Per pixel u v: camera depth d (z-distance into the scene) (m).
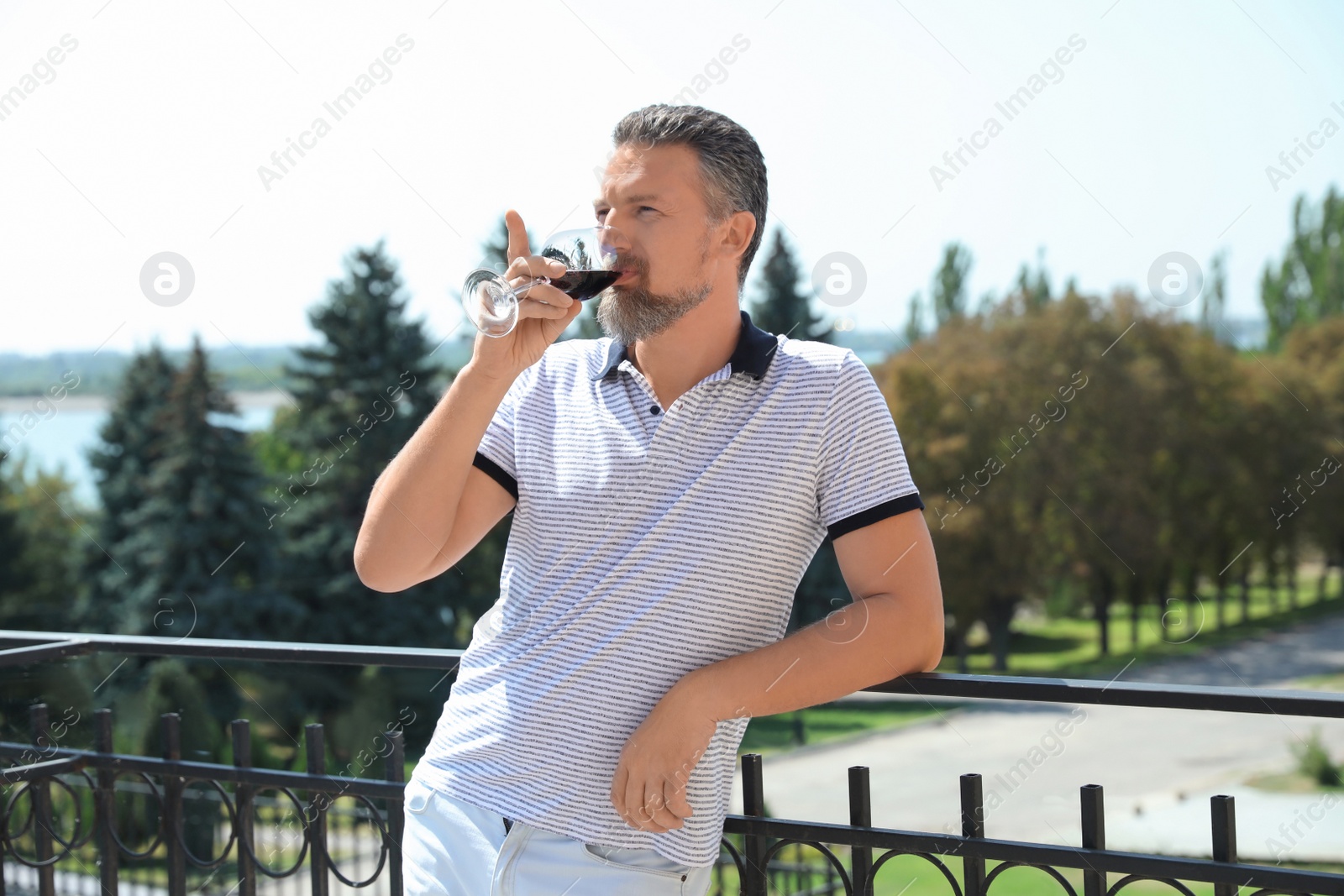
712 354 1.36
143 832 5.09
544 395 1.43
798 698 1.24
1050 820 11.25
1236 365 23.81
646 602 1.29
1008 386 22.72
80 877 4.19
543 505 1.38
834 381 1.31
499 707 1.35
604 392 1.38
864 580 1.29
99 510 19.28
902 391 22.47
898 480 1.30
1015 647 23.11
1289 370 24.12
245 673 14.05
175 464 18.27
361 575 1.44
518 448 1.42
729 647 1.31
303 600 18.53
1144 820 11.71
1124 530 22.64
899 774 13.88
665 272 1.31
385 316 19.31
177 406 18.59
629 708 1.29
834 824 1.56
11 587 20.56
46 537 20.67
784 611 1.36
